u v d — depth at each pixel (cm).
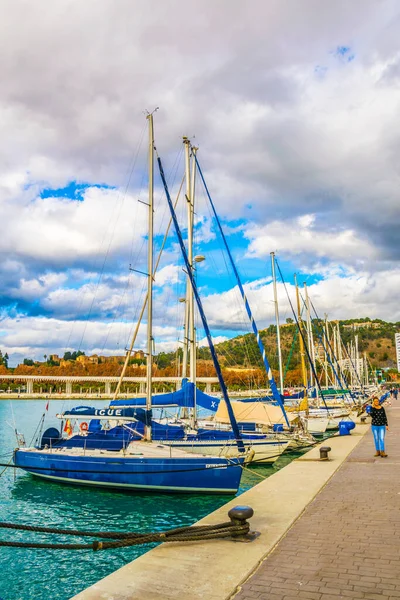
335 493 896
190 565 535
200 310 1825
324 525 686
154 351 1855
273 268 3581
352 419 3072
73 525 1290
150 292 1859
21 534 1218
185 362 2470
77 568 1002
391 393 6975
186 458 1551
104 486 1633
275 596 451
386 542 599
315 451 1479
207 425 2272
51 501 1534
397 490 904
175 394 2023
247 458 1573
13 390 15212
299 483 985
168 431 1962
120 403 1978
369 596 445
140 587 480
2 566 1016
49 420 5644
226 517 727
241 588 473
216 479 1515
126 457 1606
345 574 499
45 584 928
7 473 1972
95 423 2044
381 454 1330
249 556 558
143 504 1475
